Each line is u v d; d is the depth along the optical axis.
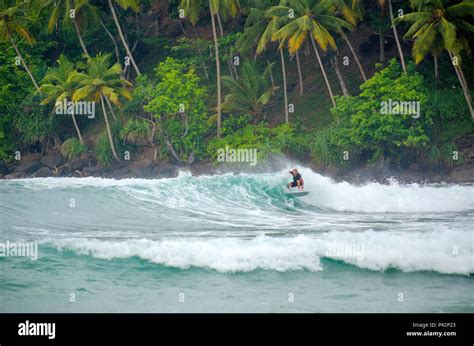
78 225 40.66
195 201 49.25
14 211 44.12
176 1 94.94
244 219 44.25
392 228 39.47
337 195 51.62
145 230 39.28
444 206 50.22
